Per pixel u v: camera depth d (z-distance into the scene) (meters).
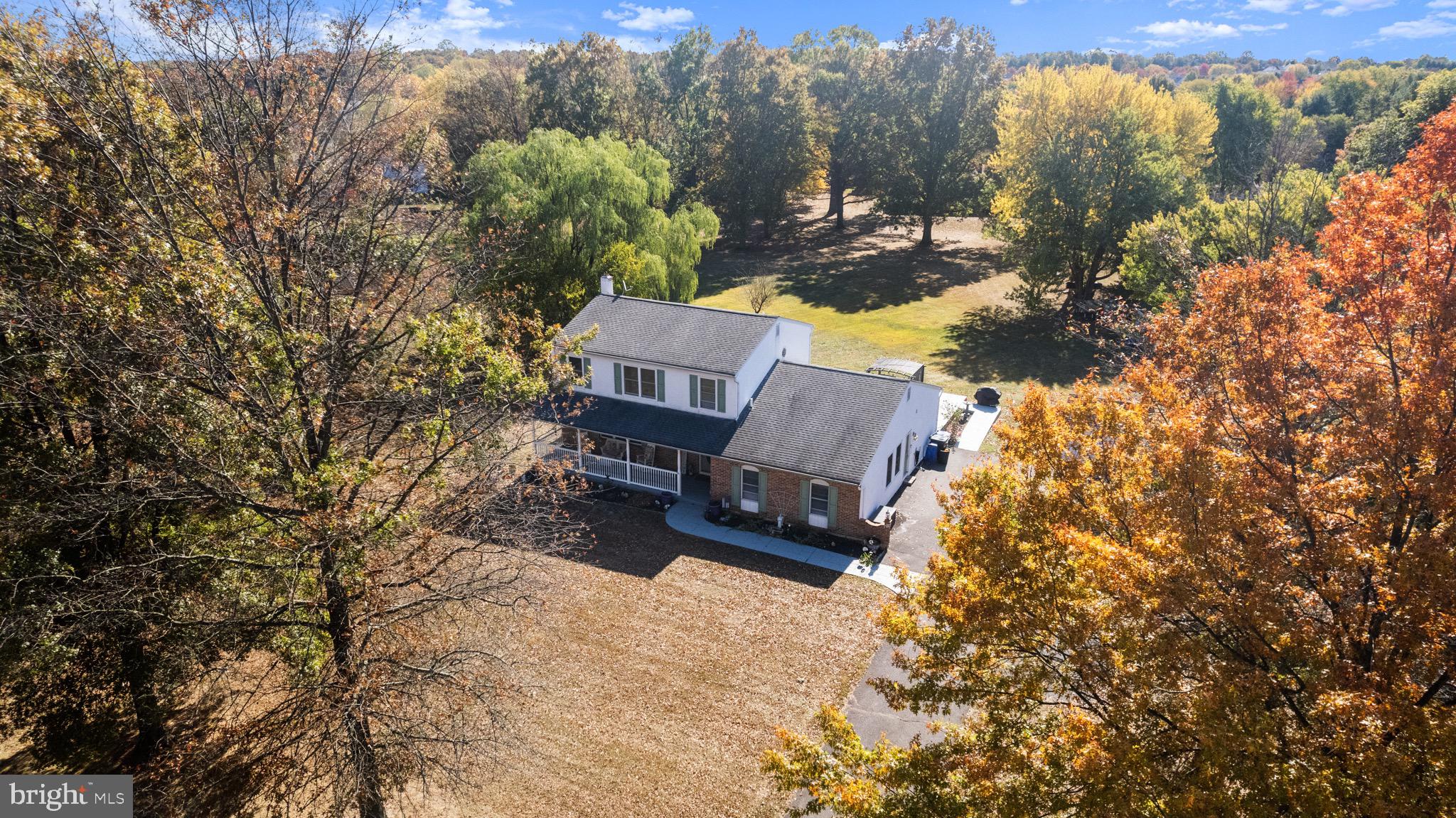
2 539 14.59
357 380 16.88
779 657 21.84
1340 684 9.83
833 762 12.77
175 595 14.55
